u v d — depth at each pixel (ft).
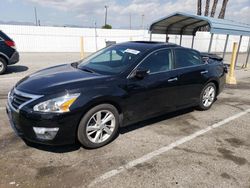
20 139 12.96
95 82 12.23
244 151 12.91
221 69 20.11
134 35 81.71
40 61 46.37
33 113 10.73
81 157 11.56
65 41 75.20
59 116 10.80
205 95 18.94
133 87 13.34
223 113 18.90
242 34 39.34
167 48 15.88
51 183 9.63
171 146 13.09
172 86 15.56
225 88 28.09
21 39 70.38
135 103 13.64
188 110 19.20
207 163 11.57
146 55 14.47
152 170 10.80
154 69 14.74
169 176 10.43
